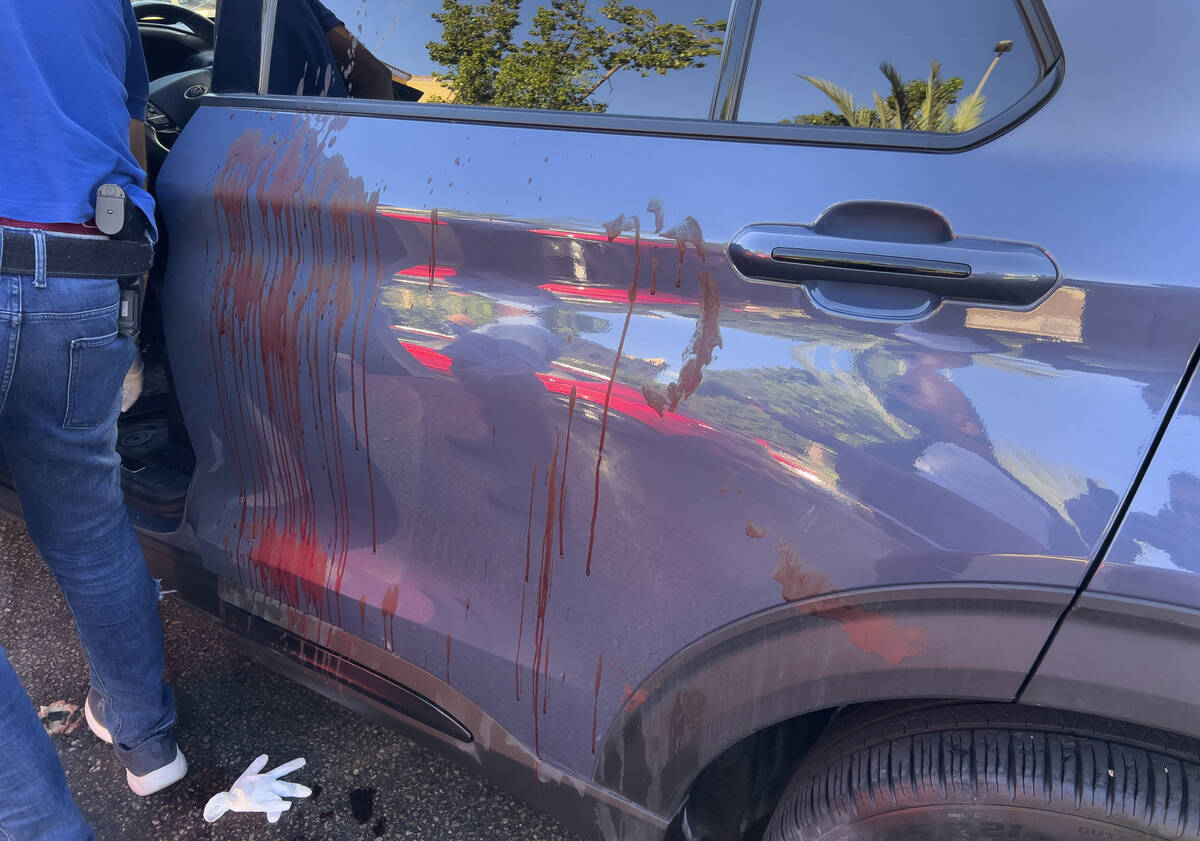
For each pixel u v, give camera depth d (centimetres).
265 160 134
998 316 86
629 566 108
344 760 174
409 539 130
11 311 108
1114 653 84
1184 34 82
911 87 94
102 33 122
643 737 113
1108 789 91
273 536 147
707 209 99
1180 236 80
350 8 136
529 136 113
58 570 138
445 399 118
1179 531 79
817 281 93
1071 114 86
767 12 102
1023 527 84
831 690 99
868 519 91
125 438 201
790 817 111
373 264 122
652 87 108
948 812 99
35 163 108
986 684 91
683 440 100
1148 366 80
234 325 138
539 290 109
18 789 113
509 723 125
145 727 154
